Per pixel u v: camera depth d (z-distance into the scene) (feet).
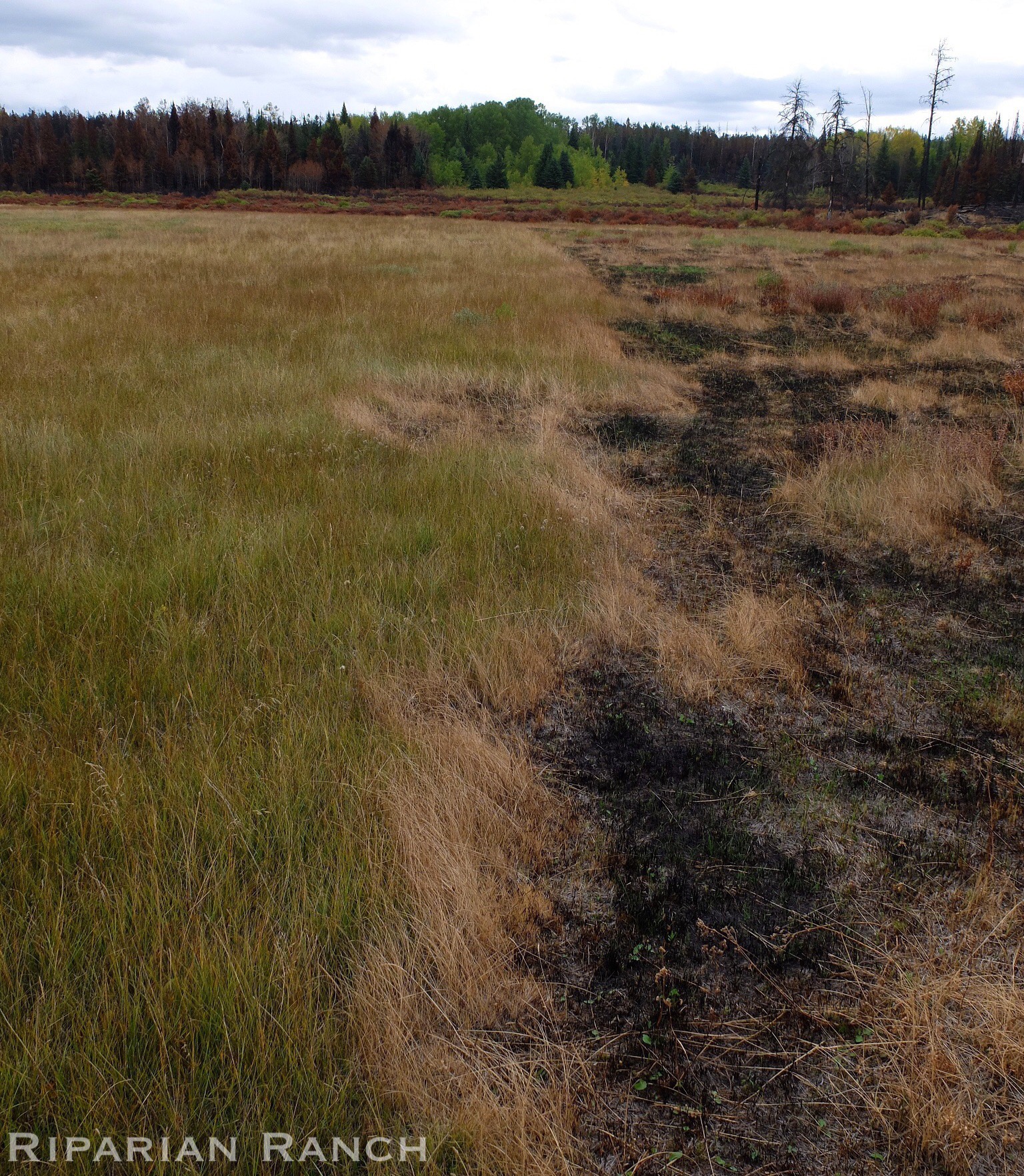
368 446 22.02
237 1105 6.47
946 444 24.71
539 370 32.50
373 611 13.99
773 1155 6.72
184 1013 6.97
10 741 10.16
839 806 10.94
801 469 24.21
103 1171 5.98
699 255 87.86
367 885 8.61
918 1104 7.06
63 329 34.50
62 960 7.39
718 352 40.75
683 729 12.44
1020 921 9.10
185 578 14.34
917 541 19.58
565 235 112.06
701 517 20.72
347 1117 6.49
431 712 11.94
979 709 13.24
